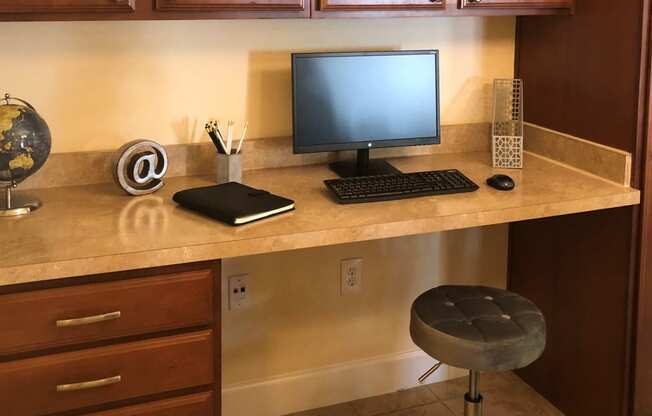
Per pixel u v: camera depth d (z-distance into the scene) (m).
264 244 1.88
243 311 2.58
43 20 1.90
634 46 2.23
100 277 1.77
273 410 2.69
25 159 1.97
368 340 2.79
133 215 2.03
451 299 2.19
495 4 2.34
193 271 1.85
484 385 2.90
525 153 2.71
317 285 2.66
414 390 2.88
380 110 2.46
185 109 2.38
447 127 2.71
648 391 2.47
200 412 1.93
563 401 2.71
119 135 2.33
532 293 2.83
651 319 2.41
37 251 1.76
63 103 2.25
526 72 2.72
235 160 2.28
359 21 2.52
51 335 1.75
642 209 2.31
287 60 2.46
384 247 2.74
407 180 2.28
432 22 2.62
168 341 1.86
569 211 2.19
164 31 2.31
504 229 2.92
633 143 2.28
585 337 2.58
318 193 2.25
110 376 1.82
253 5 2.06
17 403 1.76
